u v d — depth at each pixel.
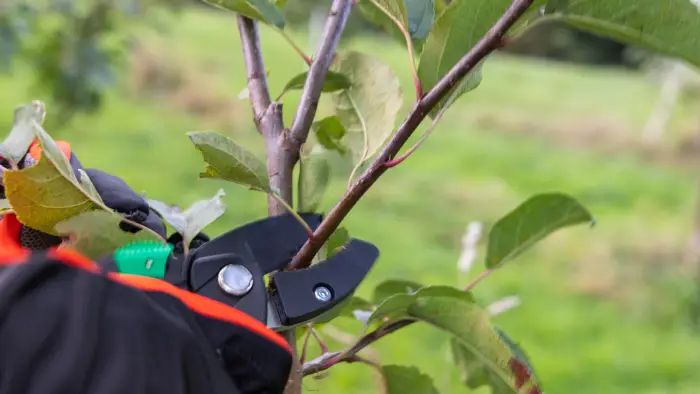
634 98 11.52
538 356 3.99
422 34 0.80
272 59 9.28
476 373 0.99
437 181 7.07
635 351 4.12
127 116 7.72
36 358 0.56
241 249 0.69
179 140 7.23
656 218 6.40
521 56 17.84
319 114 0.97
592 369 3.89
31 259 0.61
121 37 4.30
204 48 10.93
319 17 7.90
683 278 4.86
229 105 8.22
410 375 0.94
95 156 6.52
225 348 0.62
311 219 0.75
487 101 10.70
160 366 0.57
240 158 0.69
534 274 5.13
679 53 0.65
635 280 5.01
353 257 0.72
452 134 8.96
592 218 0.92
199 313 0.62
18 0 3.07
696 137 8.66
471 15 0.72
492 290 4.76
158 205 0.83
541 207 0.92
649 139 8.94
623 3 0.64
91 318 0.57
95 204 0.69
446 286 0.76
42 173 0.65
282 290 0.68
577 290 4.89
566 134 9.26
